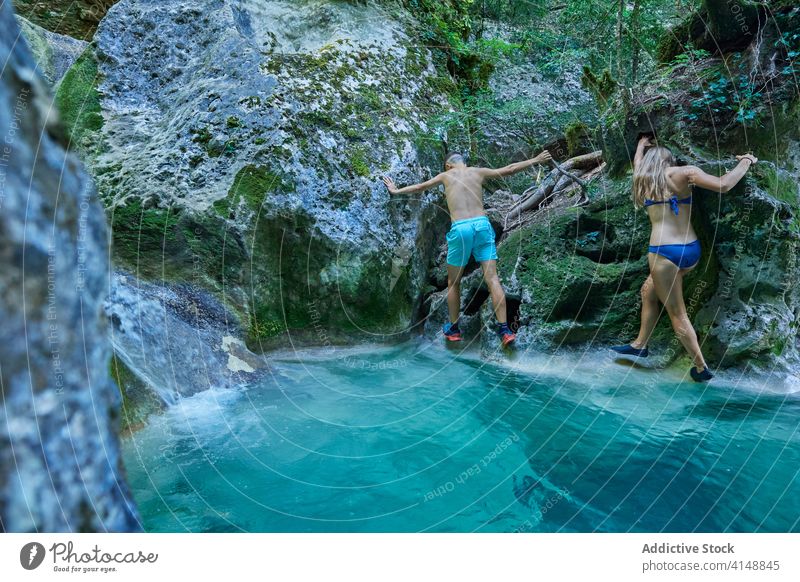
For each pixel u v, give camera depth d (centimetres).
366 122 529
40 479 84
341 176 494
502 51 792
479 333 501
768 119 438
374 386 409
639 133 491
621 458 298
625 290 455
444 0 755
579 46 772
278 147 466
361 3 625
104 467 102
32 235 84
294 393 388
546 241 495
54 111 94
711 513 242
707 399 381
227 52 516
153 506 240
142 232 443
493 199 688
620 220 476
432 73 638
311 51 588
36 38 597
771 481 271
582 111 762
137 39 549
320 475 278
